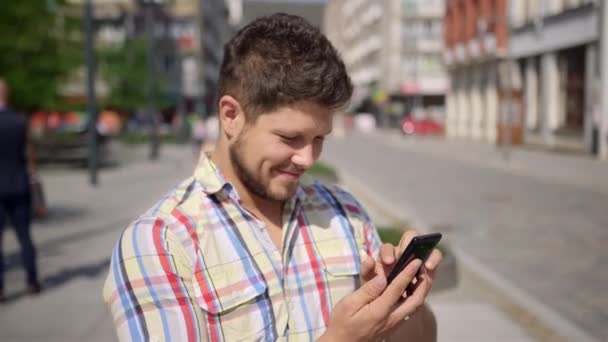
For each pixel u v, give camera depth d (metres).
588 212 10.59
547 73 27.50
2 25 15.95
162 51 53.22
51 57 16.80
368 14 77.31
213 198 1.38
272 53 1.27
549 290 6.07
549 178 16.14
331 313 1.28
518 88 31.06
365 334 1.20
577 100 25.03
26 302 5.40
